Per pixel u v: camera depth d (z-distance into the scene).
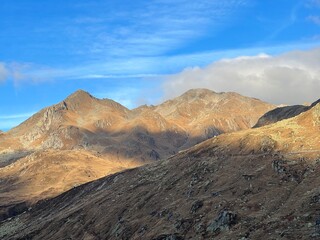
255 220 79.06
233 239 74.31
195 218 92.56
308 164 97.00
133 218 116.75
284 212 77.56
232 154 127.62
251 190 94.56
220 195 98.75
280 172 97.31
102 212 136.25
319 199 76.06
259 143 124.56
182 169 137.25
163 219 102.88
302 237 64.69
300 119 135.88
